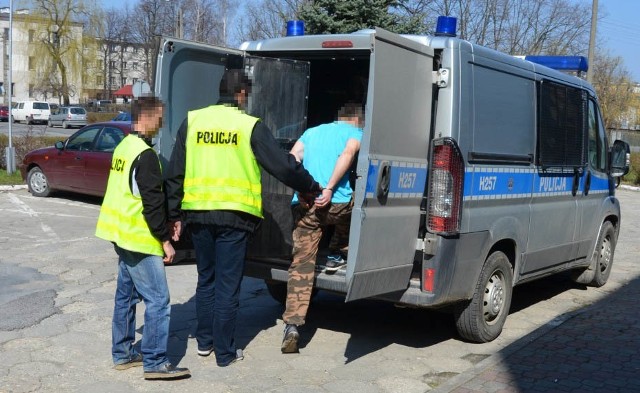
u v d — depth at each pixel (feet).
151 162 15.40
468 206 18.02
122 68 248.73
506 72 19.75
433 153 17.12
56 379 16.51
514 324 22.44
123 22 236.43
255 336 20.35
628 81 168.76
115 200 15.98
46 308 22.06
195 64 18.44
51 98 219.41
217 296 17.24
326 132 18.07
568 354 18.81
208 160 16.65
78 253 30.53
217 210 16.57
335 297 25.20
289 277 18.26
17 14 183.42
